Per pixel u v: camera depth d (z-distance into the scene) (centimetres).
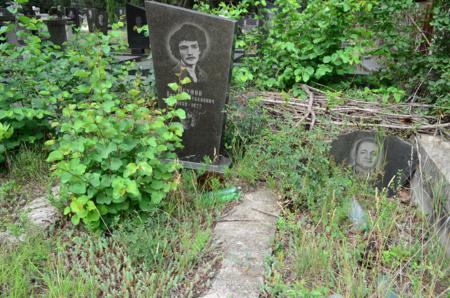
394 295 255
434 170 351
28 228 318
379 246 304
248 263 285
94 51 495
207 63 390
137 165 292
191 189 377
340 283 267
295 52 514
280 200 372
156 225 314
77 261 283
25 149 438
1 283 267
